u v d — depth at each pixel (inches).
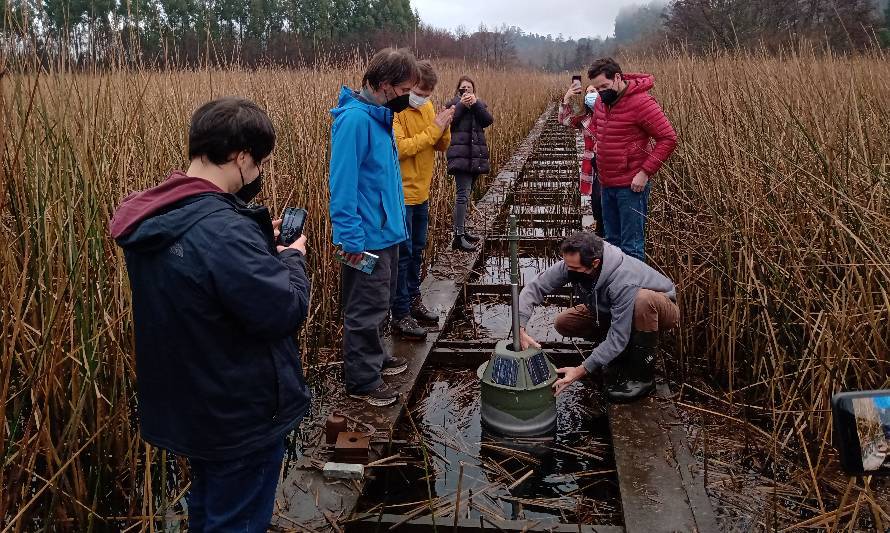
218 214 68.4
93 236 102.0
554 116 840.3
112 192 114.9
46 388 86.4
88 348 95.0
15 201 99.1
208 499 76.5
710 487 112.7
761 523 103.9
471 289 219.5
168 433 73.3
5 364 78.5
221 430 72.4
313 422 132.6
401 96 128.4
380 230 131.7
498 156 461.7
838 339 120.8
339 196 124.0
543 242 263.6
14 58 95.3
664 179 226.8
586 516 111.2
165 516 101.4
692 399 145.3
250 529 77.3
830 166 139.5
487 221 294.2
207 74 207.0
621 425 128.1
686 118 232.1
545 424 133.2
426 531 103.9
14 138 93.5
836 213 129.6
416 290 180.2
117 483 103.9
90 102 113.6
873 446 48.8
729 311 150.6
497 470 124.2
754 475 117.0
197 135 71.0
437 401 151.9
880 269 113.2
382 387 138.9
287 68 253.3
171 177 71.4
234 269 67.4
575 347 167.0
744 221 151.3
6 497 84.0
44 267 92.0
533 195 352.5
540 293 144.7
